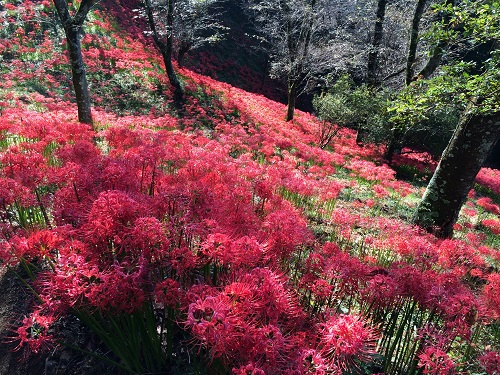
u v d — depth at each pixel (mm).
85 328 3545
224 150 7188
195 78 20297
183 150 5812
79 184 3553
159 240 2586
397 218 8273
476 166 6391
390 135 15109
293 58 20703
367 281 2982
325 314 2744
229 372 2500
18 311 3754
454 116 14852
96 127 10148
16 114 8594
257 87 30453
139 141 6363
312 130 18031
